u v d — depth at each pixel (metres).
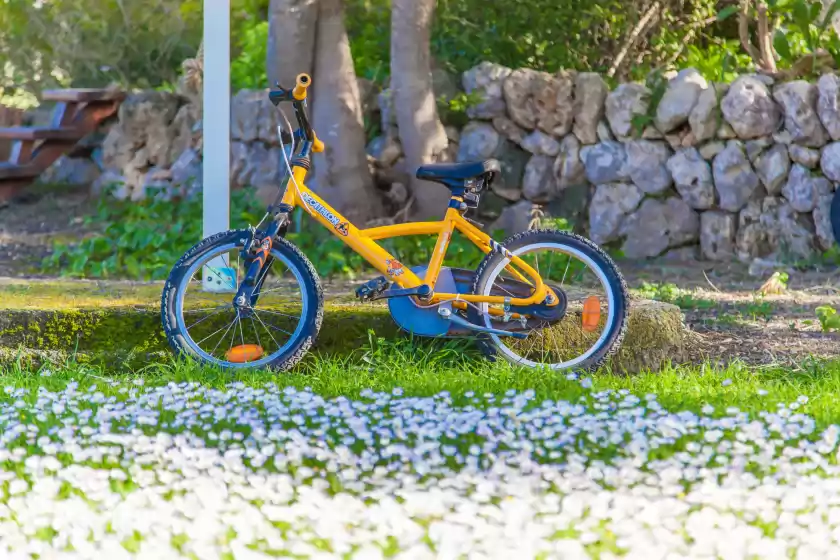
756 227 8.88
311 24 8.17
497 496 3.71
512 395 4.78
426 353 5.54
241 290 5.23
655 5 9.97
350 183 8.37
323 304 5.46
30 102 11.97
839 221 8.65
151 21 11.75
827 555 3.31
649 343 5.72
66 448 4.04
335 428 4.36
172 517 3.49
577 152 9.10
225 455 4.02
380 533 3.38
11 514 3.58
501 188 9.16
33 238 9.15
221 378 5.16
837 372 5.40
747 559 3.26
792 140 8.84
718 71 9.76
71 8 11.75
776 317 7.05
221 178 6.08
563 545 3.25
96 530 3.41
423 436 4.19
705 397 4.91
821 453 4.12
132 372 5.54
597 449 4.16
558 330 5.62
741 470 3.91
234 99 9.48
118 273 7.89
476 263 7.83
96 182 10.33
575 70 9.53
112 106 10.81
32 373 5.52
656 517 3.48
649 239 8.98
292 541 3.33
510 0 9.55
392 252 8.09
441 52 9.57
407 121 8.51
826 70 9.29
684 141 8.98
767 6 9.38
